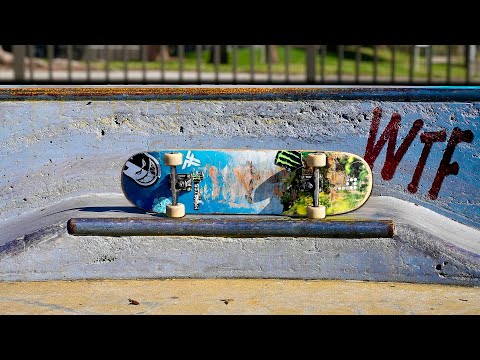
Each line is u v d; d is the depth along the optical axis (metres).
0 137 2.21
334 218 1.99
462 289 1.93
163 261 2.01
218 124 2.20
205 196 2.04
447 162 2.16
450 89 2.15
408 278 1.98
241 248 2.00
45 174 2.22
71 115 2.22
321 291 1.91
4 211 2.20
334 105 2.18
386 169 2.18
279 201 2.03
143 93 2.21
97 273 2.03
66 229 2.03
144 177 2.07
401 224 1.98
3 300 1.87
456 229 2.10
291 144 2.19
